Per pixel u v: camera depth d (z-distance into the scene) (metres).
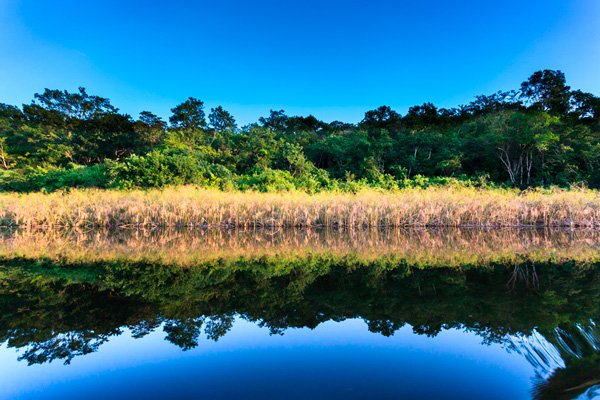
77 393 2.12
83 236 10.00
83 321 3.29
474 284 4.49
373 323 3.16
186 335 2.95
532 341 2.70
